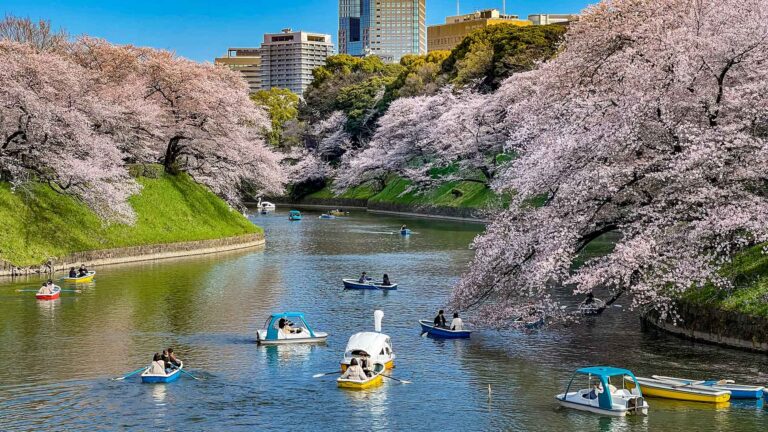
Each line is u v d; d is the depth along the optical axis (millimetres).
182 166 93625
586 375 35875
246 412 31797
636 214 41031
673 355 38344
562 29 135625
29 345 41719
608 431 29344
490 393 33750
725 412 31219
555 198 42000
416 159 151875
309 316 49500
